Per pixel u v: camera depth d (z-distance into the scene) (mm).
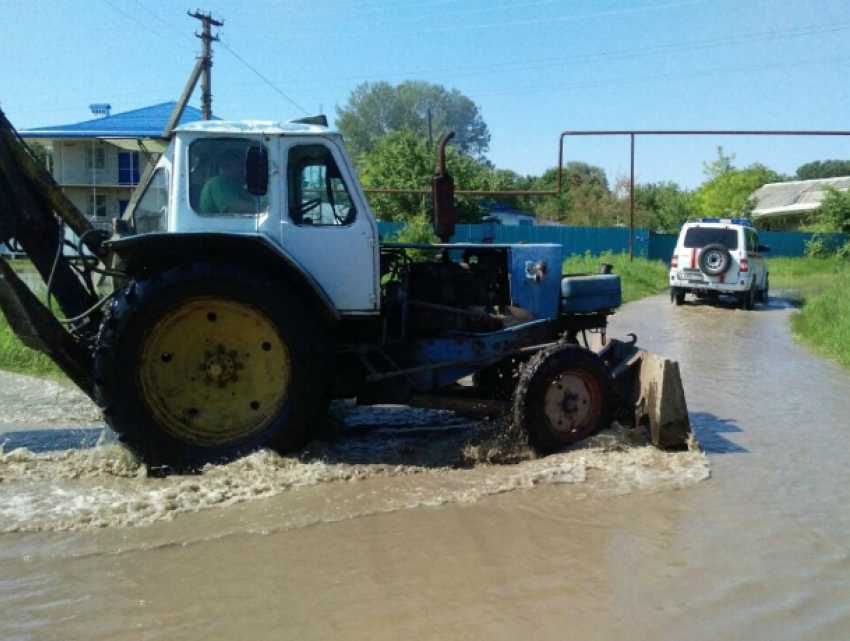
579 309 6172
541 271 6098
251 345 5246
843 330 11281
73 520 4270
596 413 5844
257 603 3445
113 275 5438
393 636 3184
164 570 3744
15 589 3535
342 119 68750
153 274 5062
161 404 5109
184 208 5254
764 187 48406
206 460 5133
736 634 3264
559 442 5711
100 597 3477
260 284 5125
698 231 17266
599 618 3367
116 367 4969
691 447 5730
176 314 5070
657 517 4539
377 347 5715
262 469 5047
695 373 9250
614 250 29219
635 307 17172
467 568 3826
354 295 5453
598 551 4059
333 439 6008
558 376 5684
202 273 5043
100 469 5148
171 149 5379
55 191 5523
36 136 32625
